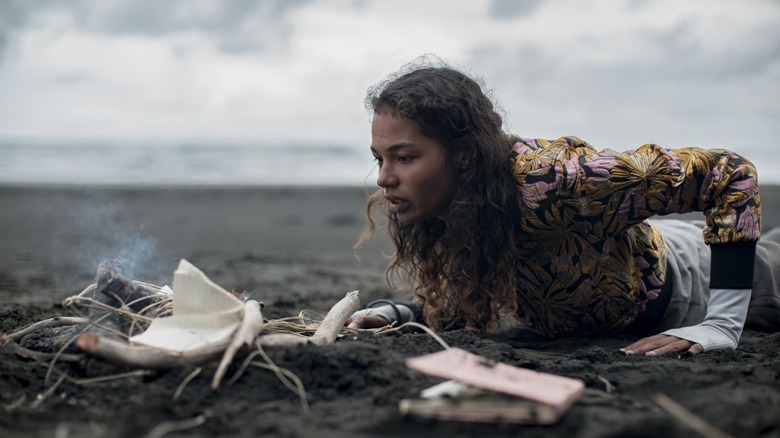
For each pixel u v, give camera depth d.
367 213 3.39
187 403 2.11
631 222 2.93
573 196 2.82
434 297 3.29
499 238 2.91
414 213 2.84
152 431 1.94
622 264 3.12
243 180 26.05
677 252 3.47
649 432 1.90
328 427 1.97
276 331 2.65
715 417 2.04
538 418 1.94
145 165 30.86
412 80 2.77
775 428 1.96
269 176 27.98
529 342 3.39
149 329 2.33
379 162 2.89
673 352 2.88
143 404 2.06
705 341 2.90
